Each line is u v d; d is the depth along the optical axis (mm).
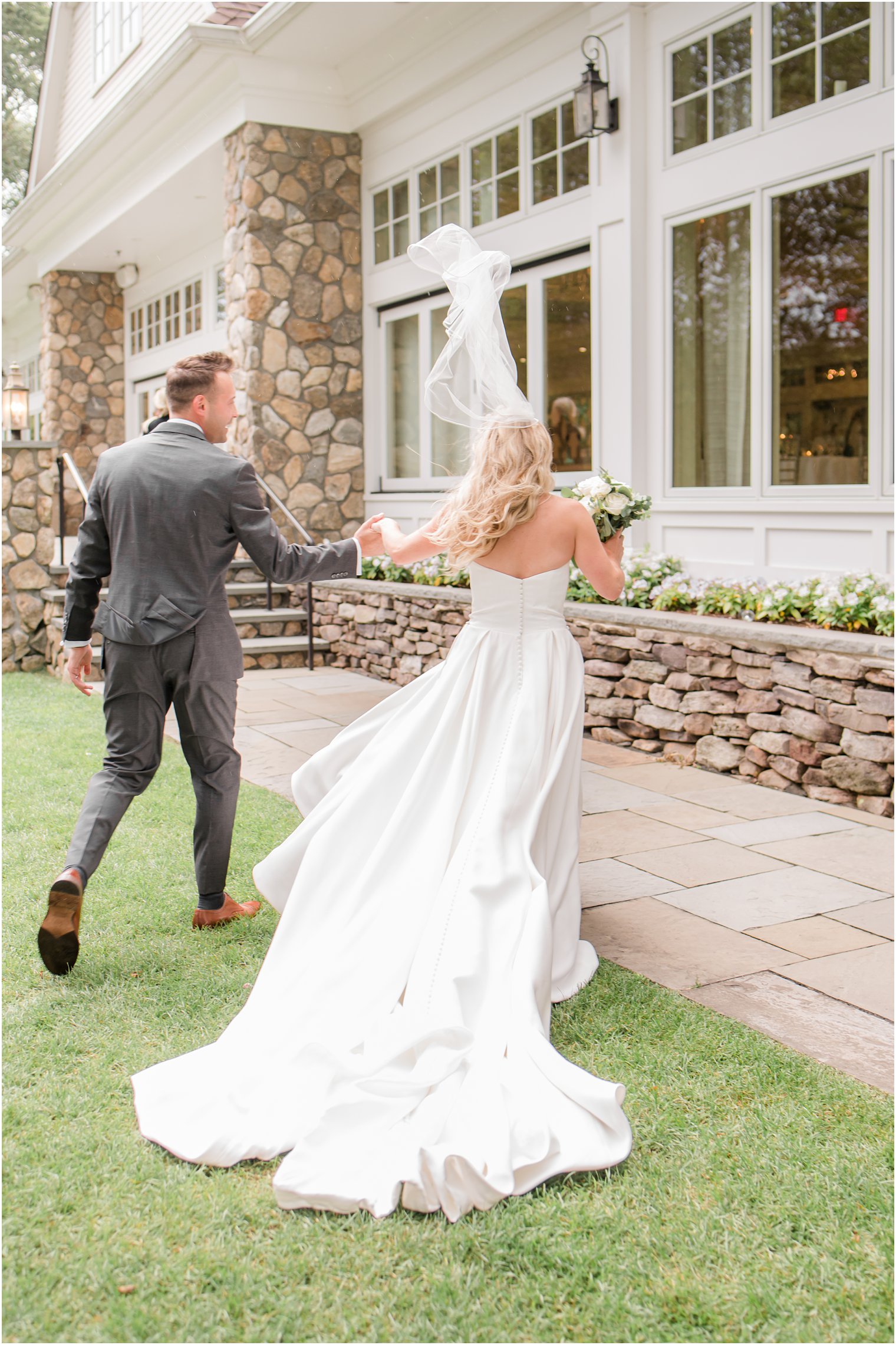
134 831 4062
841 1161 1963
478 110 7762
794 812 4352
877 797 4309
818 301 5508
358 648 8219
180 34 8250
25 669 8609
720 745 5031
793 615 4957
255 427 9086
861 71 5145
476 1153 1886
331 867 2600
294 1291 1632
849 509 5359
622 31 6305
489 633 2729
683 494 6387
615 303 6621
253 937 3031
